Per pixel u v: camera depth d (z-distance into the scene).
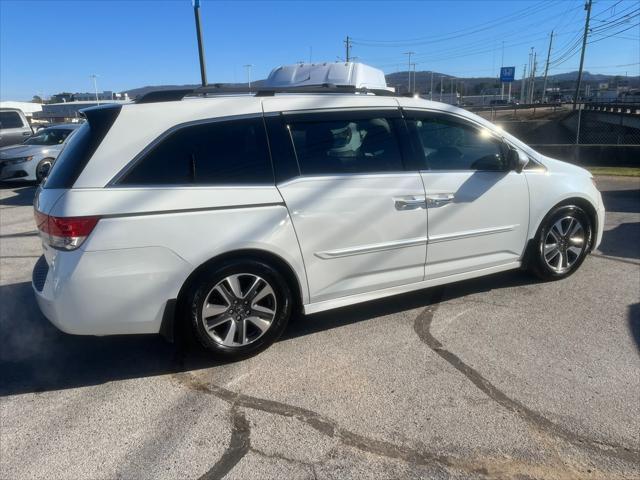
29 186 13.17
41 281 3.46
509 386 3.20
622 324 4.00
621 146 14.42
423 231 4.01
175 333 3.59
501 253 4.49
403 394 3.14
